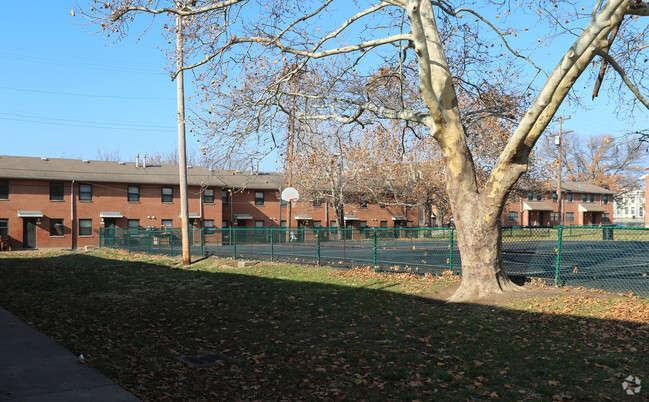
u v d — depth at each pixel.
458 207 11.07
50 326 8.76
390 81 14.01
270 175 54.31
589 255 19.77
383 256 20.78
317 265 18.11
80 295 12.73
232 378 6.11
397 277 14.45
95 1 10.45
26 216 38.22
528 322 8.67
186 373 6.26
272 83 12.67
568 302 9.85
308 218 50.12
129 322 9.34
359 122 13.84
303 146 14.93
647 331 7.66
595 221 69.25
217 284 14.40
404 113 11.92
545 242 26.33
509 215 59.31
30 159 42.19
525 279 12.88
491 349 7.13
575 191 65.12
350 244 26.48
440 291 11.97
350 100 13.32
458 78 13.52
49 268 20.11
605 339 7.42
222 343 7.81
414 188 38.81
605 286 11.81
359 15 10.86
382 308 10.29
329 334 8.32
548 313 9.20
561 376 5.94
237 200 49.16
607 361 6.37
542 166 35.50
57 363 6.43
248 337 8.19
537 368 6.24
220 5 10.52
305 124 14.49
